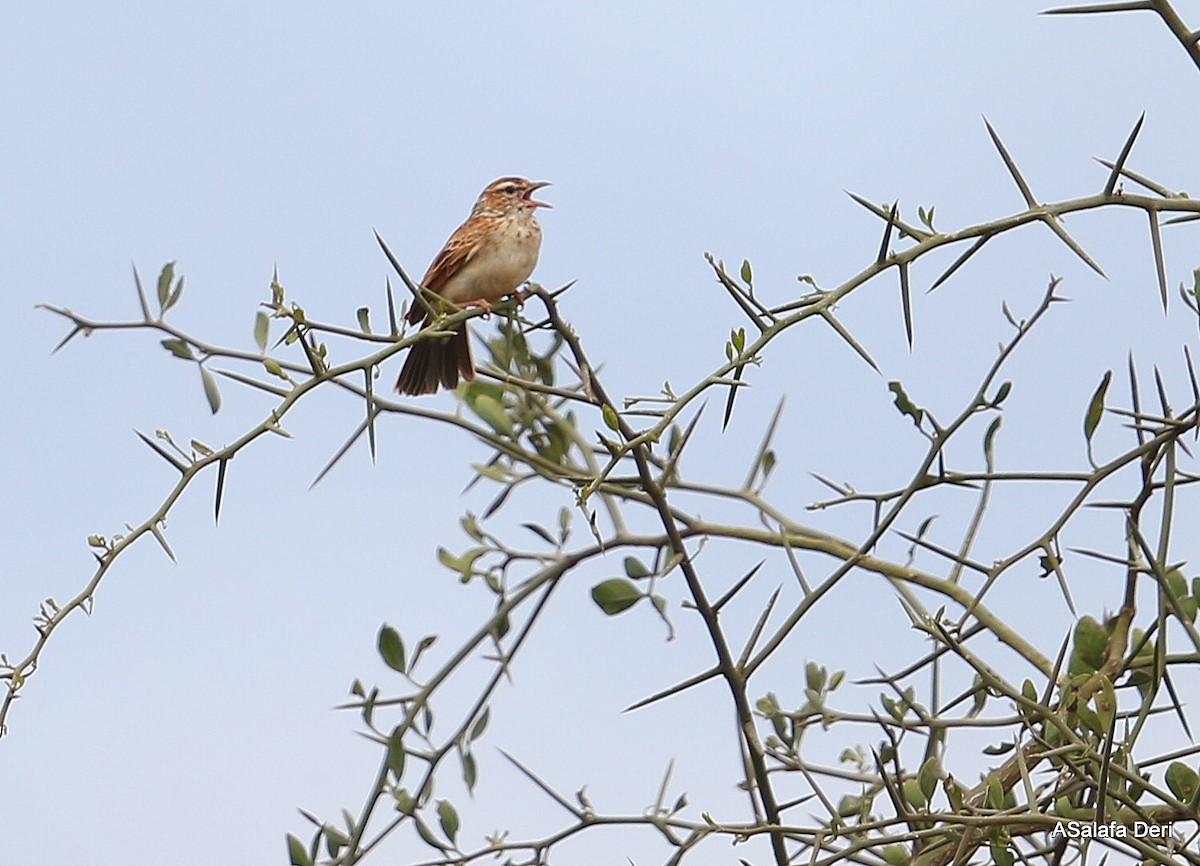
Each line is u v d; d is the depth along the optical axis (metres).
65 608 7.38
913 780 8.96
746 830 8.26
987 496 9.21
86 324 9.04
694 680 8.54
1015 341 8.37
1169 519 7.33
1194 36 7.39
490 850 8.84
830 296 7.52
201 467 7.66
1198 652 7.40
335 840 8.99
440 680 9.38
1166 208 7.59
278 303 7.82
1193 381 7.48
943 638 7.86
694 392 7.16
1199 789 6.95
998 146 7.76
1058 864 7.77
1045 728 8.17
